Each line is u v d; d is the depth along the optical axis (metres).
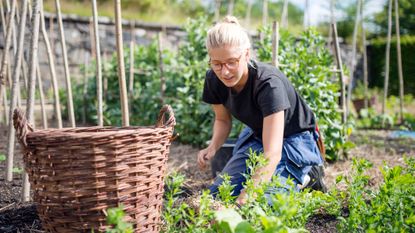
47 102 8.05
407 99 11.91
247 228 1.62
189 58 6.33
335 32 4.80
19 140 1.80
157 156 1.97
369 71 13.28
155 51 7.15
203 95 2.80
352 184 2.41
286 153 2.68
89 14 12.29
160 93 6.31
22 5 2.85
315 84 4.34
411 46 12.37
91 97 7.43
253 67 2.46
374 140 6.28
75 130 2.25
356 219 2.05
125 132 1.81
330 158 4.39
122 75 2.75
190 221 2.23
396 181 2.24
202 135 5.29
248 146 2.79
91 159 1.78
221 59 2.23
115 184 1.84
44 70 9.68
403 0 13.15
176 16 14.80
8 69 5.37
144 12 14.04
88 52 10.27
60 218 1.86
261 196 1.98
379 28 13.66
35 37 2.63
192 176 3.90
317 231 2.40
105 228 1.87
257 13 18.98
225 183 2.10
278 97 2.38
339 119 4.67
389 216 2.10
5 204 2.71
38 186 1.87
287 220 1.82
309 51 4.71
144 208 1.96
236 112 2.67
